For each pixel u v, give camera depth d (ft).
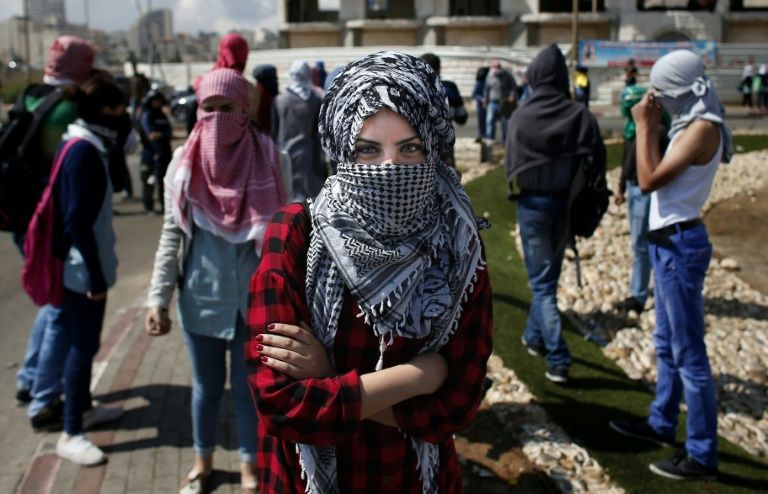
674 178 12.44
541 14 133.39
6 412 16.31
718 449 14.51
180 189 11.20
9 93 139.13
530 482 12.53
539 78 15.83
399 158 6.08
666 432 14.11
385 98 5.98
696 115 12.37
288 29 148.97
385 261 6.12
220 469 13.15
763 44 119.85
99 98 13.24
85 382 13.75
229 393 16.38
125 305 24.49
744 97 102.22
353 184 6.03
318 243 6.29
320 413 5.97
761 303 24.22
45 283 13.28
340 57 128.26
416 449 6.61
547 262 16.30
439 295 6.33
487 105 51.19
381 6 149.28
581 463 13.10
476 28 139.13
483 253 6.64
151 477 13.08
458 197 6.54
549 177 15.75
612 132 65.67
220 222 11.22
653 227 12.94
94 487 12.76
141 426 14.96
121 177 14.23
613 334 20.97
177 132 83.66
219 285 11.44
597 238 31.17
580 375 17.42
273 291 6.40
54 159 13.14
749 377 18.56
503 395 15.49
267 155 11.68
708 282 26.35
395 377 6.19
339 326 6.32
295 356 6.16
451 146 6.70
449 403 6.40
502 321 20.27
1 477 13.70
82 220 12.76
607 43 102.32
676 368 13.57
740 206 38.58
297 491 6.62
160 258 11.63
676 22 128.16
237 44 16.43
